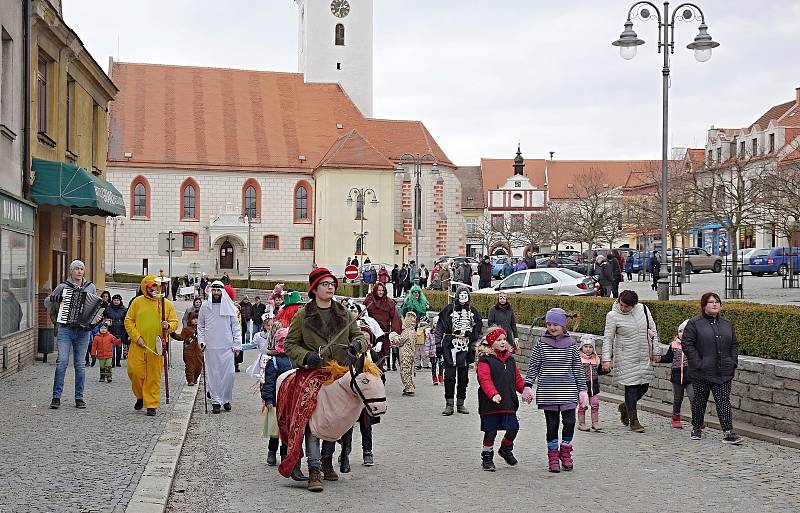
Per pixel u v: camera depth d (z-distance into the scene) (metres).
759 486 10.26
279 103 82.31
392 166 75.62
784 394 13.33
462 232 86.25
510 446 11.62
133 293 57.00
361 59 85.38
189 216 76.88
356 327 10.77
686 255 64.25
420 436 14.07
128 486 9.47
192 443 13.24
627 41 26.92
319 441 10.30
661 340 17.89
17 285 20.41
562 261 64.62
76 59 27.34
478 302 27.23
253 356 30.84
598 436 13.94
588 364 14.43
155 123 77.81
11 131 19.92
